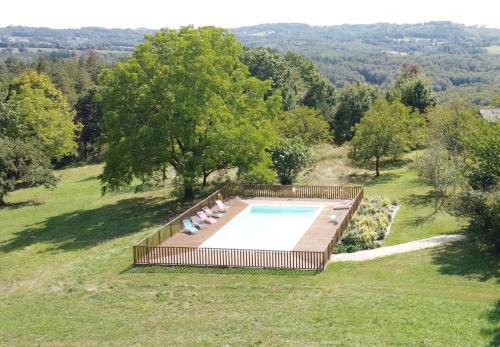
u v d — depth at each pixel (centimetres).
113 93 3712
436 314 1820
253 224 3125
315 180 4453
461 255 2394
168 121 3647
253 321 1884
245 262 2444
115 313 2041
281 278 2266
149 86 3644
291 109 7288
